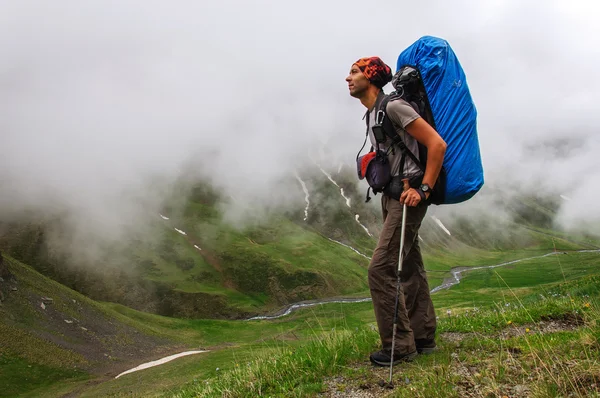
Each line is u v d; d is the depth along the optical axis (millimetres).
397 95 5133
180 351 148875
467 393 3994
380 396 4434
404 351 5316
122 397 75688
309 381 5328
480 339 5934
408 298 5750
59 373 116875
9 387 103375
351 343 6395
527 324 6801
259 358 6969
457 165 4910
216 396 5953
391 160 5332
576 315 6707
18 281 163375
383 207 5840
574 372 3777
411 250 5812
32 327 139375
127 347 148250
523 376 4086
